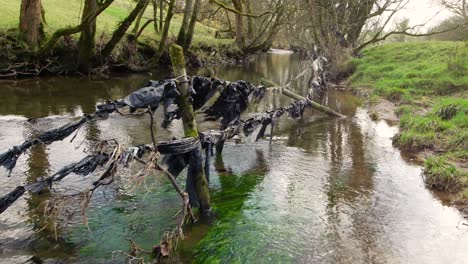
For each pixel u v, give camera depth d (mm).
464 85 15844
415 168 9648
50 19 24047
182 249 5941
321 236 6465
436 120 11828
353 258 5906
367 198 7934
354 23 26750
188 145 6398
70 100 15164
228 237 6297
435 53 21938
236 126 8750
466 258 6027
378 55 24516
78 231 6242
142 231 6328
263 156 10109
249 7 38094
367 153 10664
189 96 6836
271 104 16234
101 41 21281
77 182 7902
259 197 7777
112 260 5570
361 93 19094
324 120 14172
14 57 18328
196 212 6910
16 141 10195
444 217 7277
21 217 6543
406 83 17406
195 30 39531
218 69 29078
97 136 10836
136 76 22344
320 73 19078
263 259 5785
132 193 7539
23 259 5492
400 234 6641
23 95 15508
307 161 9891
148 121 12461
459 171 8742
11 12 22609
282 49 65750
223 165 9375
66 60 20094
